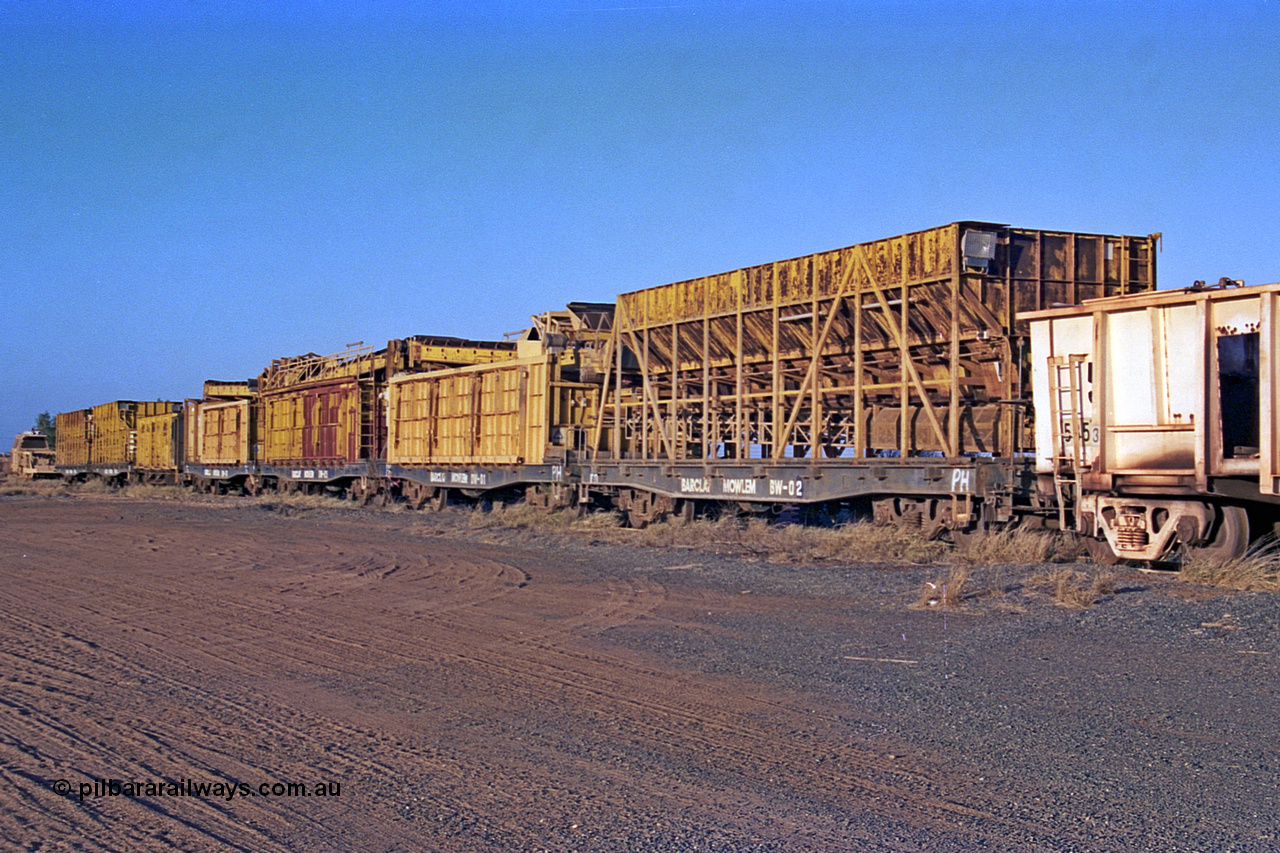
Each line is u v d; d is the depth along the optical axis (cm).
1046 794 600
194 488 5500
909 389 2061
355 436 3922
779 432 2217
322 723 770
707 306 2427
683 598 1377
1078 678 878
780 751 688
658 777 636
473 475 3197
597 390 2880
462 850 524
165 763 674
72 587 1561
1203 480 1351
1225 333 1348
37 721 782
